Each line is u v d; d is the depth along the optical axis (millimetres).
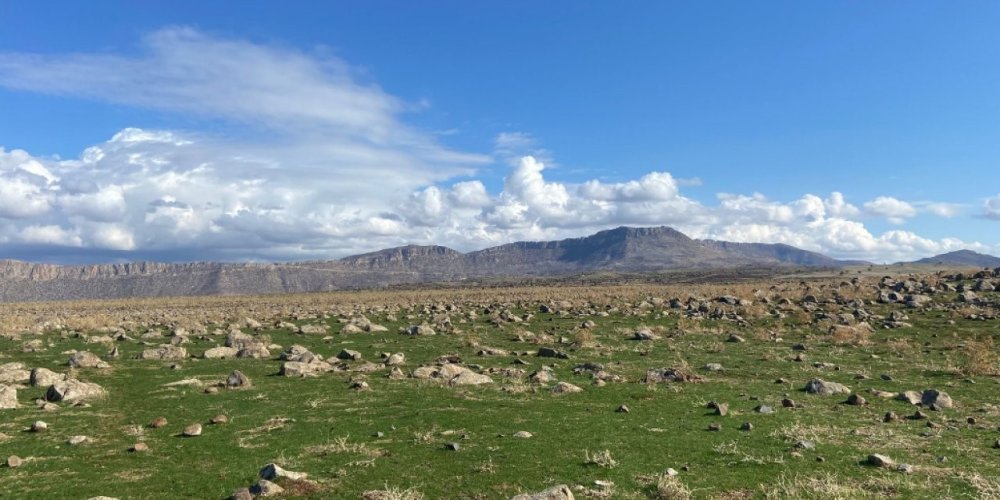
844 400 21094
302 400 22359
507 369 28016
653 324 46844
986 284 55062
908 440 15836
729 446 15461
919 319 43000
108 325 53406
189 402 22219
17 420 19766
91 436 17750
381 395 23016
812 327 41531
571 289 119812
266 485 12531
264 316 63250
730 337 37844
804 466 13734
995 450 14805
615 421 18453
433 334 43969
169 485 13414
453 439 16750
